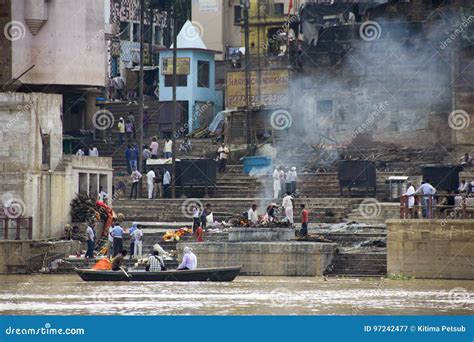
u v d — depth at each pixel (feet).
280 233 508.53
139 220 594.65
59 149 545.85
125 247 533.14
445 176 560.20
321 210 569.23
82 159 558.97
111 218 553.64
